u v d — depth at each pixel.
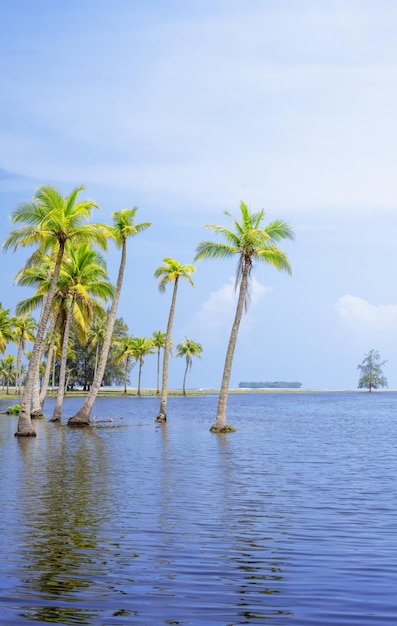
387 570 10.78
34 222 40.12
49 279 55.62
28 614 8.64
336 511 15.96
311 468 24.98
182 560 11.38
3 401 111.19
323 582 10.16
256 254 45.97
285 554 11.80
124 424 54.25
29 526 14.09
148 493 18.66
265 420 65.12
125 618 8.55
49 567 10.88
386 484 20.62
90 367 168.12
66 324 56.25
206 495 18.38
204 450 32.09
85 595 9.45
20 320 129.25
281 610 8.91
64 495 18.25
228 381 46.53
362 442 37.94
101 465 25.59
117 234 50.31
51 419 56.16
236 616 8.68
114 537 13.05
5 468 24.56
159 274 57.31
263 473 23.38
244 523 14.48
